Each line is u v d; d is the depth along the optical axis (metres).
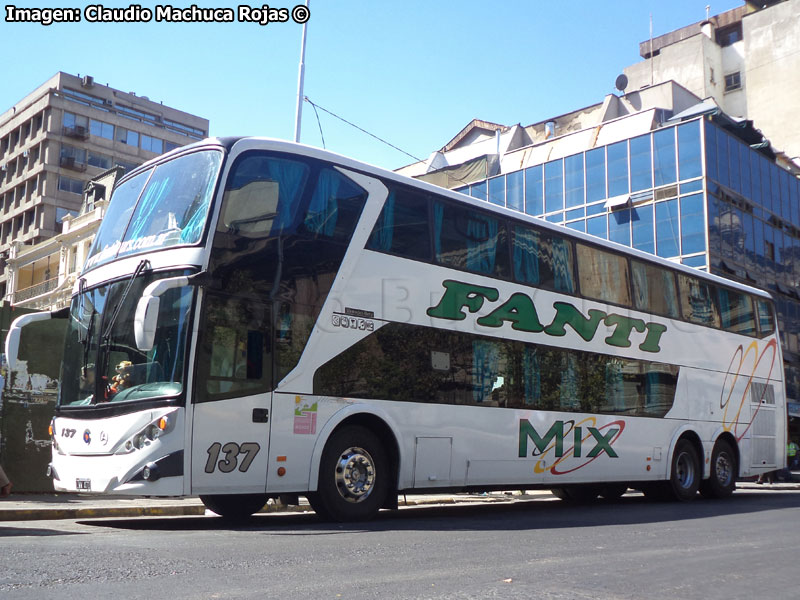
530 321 11.84
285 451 8.59
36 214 71.25
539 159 38.69
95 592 4.22
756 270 34.66
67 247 51.09
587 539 7.60
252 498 9.84
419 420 9.98
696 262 31.75
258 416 8.41
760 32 57.53
